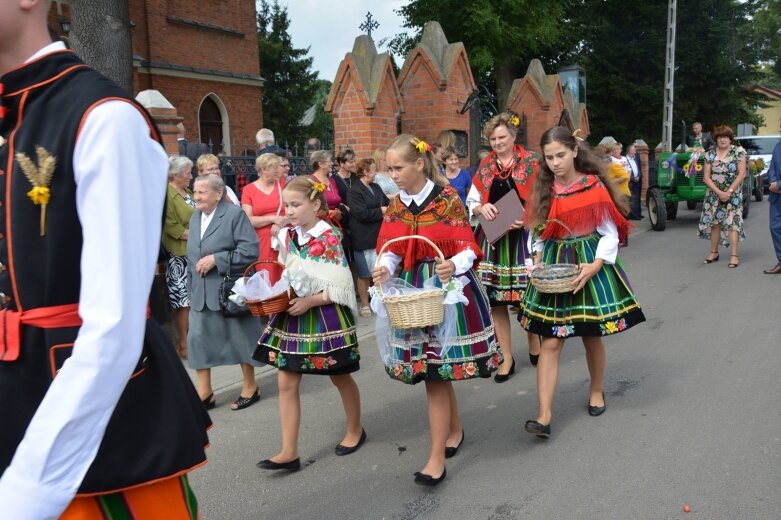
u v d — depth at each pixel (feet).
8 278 4.59
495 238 15.74
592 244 12.73
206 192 15.26
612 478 11.17
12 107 4.64
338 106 28.14
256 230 20.15
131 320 4.16
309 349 11.57
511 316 23.61
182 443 5.01
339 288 11.65
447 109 30.66
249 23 64.80
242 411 15.37
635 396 14.85
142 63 53.47
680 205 59.11
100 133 4.25
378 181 23.90
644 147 54.85
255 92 65.87
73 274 4.54
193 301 15.20
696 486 10.71
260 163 20.08
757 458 11.53
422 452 12.78
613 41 86.89
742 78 90.38
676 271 29.35
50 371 4.54
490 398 15.47
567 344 19.62
